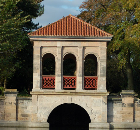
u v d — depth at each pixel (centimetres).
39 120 3559
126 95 3656
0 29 3788
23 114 3641
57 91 3531
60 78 3566
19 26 4409
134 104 3681
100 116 3572
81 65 3584
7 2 4000
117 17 4581
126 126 3619
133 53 4503
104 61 3603
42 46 3584
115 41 4441
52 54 3878
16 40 4241
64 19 3788
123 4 4509
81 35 3534
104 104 3575
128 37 4316
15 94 3644
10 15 4197
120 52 4472
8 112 3644
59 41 3581
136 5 4419
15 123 3597
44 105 3556
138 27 4222
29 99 3638
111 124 3603
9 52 4191
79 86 3562
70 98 3559
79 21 3775
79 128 4316
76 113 4512
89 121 4475
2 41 3966
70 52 3597
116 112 3647
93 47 3612
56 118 4488
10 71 4378
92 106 3569
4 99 3650
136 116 3681
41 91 3538
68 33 3569
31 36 3531
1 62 3994
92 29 3669
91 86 3594
